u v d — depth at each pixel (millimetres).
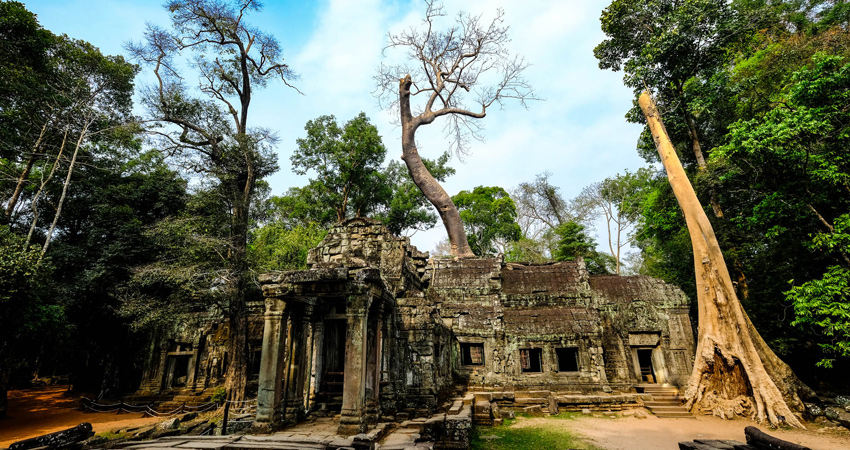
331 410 10906
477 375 16875
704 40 19125
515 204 44219
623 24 21656
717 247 15477
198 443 7266
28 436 13078
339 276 8562
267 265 19312
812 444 10312
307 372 11570
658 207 23250
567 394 15898
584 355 16953
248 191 19734
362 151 33312
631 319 19078
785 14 26766
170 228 17000
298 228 26984
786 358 19453
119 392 20453
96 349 22172
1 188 20312
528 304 20359
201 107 20000
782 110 14078
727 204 20141
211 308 20844
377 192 35562
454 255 27109
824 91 13891
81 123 20828
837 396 15680
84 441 7500
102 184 22812
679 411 14234
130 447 7082
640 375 18438
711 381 14539
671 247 23281
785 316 17516
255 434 8414
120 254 19609
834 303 12383
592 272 33156
